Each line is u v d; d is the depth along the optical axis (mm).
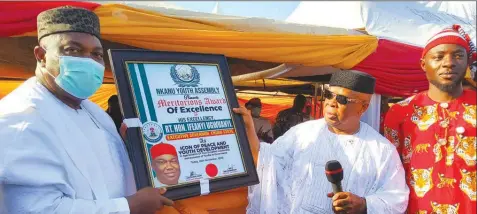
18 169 1716
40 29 1961
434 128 2674
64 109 1977
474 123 2605
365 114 4234
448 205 2566
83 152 1918
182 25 3180
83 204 1812
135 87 2127
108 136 2154
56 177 1794
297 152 2633
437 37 2658
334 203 2299
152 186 2033
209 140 2258
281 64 4012
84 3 2867
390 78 4316
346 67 3961
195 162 2180
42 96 1912
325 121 2711
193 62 2346
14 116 1786
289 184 2615
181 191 2094
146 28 2990
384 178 2531
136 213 1920
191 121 2232
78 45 1920
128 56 2162
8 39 2811
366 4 5543
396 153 2602
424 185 2637
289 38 3529
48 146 1812
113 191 2018
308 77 5473
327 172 2246
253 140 2551
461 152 2602
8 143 1728
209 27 3311
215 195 2645
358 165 2514
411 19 5391
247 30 3492
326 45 3742
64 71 1901
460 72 2613
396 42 4383
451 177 2592
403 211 2510
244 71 3947
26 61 2881
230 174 2262
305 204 2510
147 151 2072
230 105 2402
